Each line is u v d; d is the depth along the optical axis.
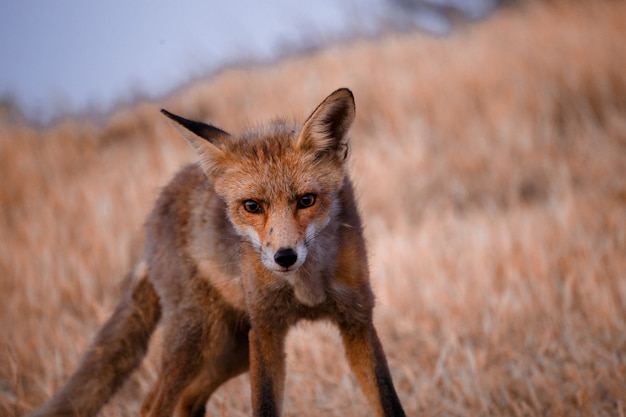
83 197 15.85
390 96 19.50
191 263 7.52
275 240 6.22
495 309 9.91
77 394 7.86
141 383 8.91
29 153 19.86
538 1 27.00
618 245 11.33
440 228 13.26
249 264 6.73
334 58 24.12
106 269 12.35
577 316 9.62
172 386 7.42
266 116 19.69
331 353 9.30
